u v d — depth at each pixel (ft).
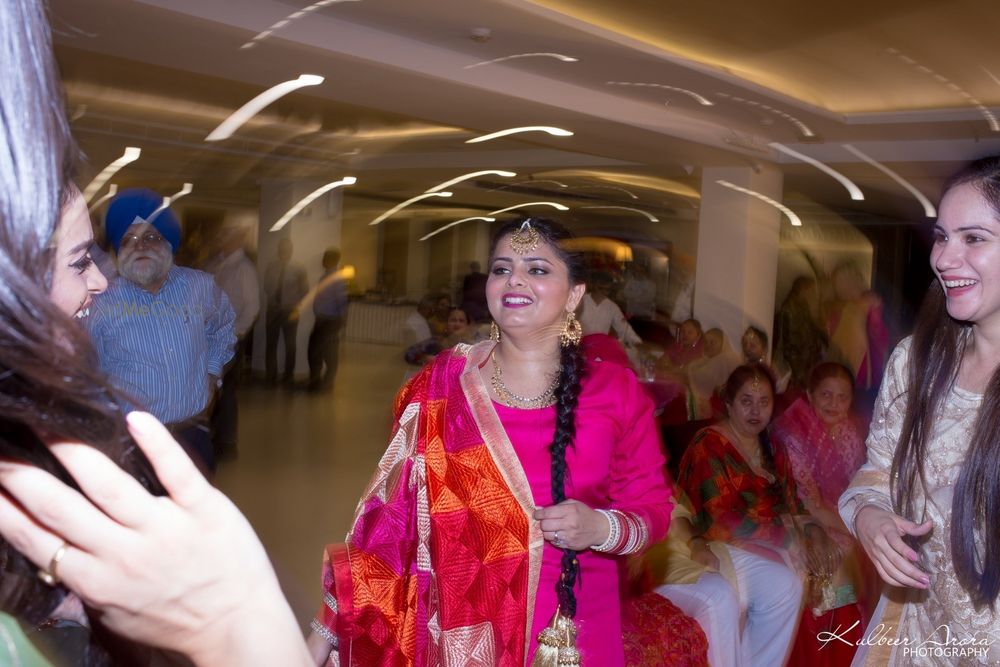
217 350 12.26
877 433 6.20
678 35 16.94
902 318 33.09
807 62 18.71
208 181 34.01
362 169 35.83
